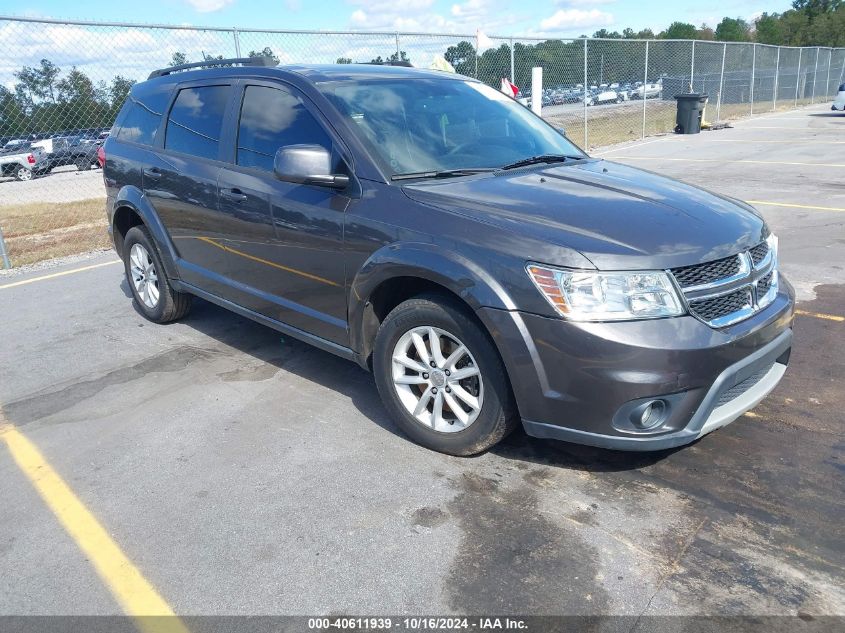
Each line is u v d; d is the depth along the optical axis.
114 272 7.42
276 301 4.14
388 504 3.04
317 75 4.09
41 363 4.82
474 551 2.72
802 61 31.39
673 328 2.76
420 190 3.36
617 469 3.25
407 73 4.47
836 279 5.95
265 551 2.77
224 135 4.43
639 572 2.57
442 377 3.29
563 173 3.78
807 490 3.04
